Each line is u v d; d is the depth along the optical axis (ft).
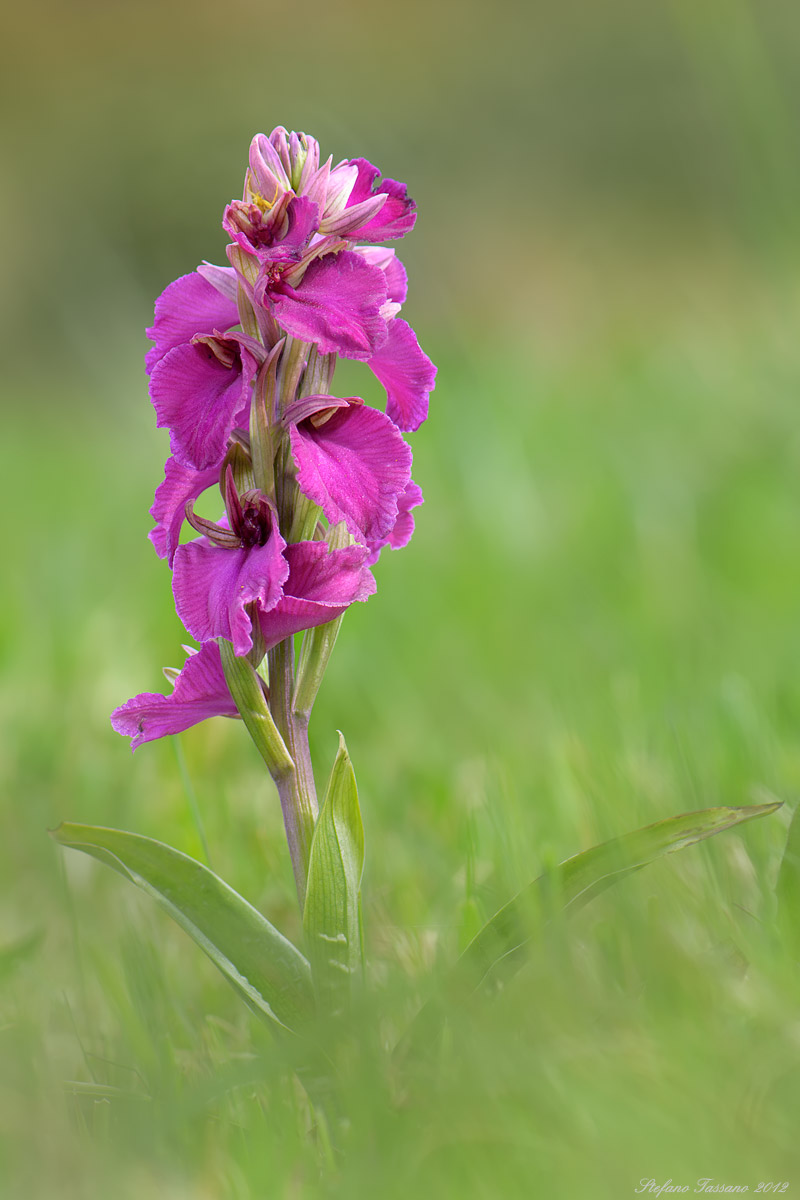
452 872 3.84
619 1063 3.43
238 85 18.75
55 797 4.15
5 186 16.98
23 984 3.72
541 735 4.17
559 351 11.34
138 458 8.54
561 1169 3.39
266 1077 3.47
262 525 3.55
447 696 4.70
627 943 3.58
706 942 3.57
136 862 3.55
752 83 6.56
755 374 6.66
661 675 4.41
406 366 3.59
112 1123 3.49
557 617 5.33
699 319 9.40
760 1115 3.40
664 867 3.62
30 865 4.02
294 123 18.24
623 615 5.19
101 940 3.83
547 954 3.51
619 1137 3.39
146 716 3.57
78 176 17.34
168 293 3.57
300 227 3.53
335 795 3.52
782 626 4.79
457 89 18.03
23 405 13.43
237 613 3.51
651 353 9.19
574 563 5.79
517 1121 3.41
